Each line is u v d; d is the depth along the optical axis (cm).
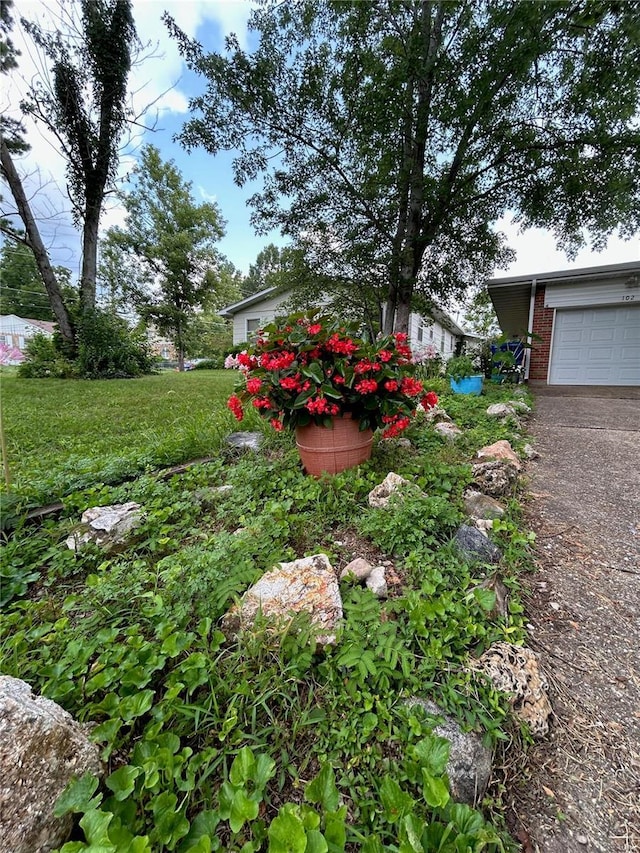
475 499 221
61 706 102
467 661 115
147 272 1825
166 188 1773
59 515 230
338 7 470
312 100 528
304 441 254
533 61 454
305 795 83
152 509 220
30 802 74
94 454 347
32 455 351
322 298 743
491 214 605
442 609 130
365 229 614
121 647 119
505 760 99
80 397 704
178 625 131
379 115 499
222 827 83
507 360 687
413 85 503
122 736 97
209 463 300
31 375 1025
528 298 908
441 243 634
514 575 166
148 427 458
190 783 86
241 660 118
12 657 117
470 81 482
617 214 546
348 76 505
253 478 249
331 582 139
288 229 643
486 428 390
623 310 775
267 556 166
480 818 81
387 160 542
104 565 170
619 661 129
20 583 163
